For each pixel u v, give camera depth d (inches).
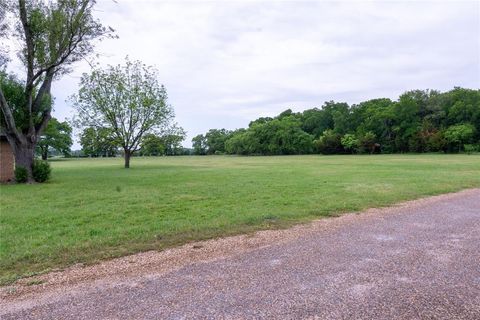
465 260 197.8
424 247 224.5
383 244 233.3
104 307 144.1
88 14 666.2
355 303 145.0
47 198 476.4
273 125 3740.2
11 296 158.7
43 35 664.4
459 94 3075.8
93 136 1298.0
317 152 3560.5
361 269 184.9
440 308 140.3
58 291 163.0
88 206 404.2
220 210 368.5
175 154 4286.4
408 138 3097.9
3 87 713.6
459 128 2733.8
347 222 308.0
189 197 471.2
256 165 1400.1
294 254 213.3
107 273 186.7
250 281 170.2
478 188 543.5
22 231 286.4
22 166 706.2
